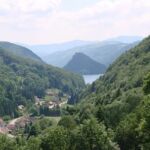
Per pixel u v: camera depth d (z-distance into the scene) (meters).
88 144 99.88
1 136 131.88
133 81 197.25
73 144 102.44
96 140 99.44
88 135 100.56
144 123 51.28
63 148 103.62
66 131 106.38
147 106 52.03
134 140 98.38
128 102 138.75
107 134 104.62
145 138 54.81
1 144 125.00
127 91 177.50
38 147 108.00
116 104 142.12
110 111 139.00
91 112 168.38
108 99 192.12
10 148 125.75
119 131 105.38
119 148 101.38
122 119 124.94
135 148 96.94
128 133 102.25
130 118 106.25
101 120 136.62
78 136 102.00
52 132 107.19
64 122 152.00
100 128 101.62
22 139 141.62
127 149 102.62
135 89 164.75
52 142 104.88
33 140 113.75
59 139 104.50
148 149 54.44
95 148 99.31
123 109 137.38
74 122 153.00
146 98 52.91
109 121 135.88
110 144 99.69
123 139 103.62
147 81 54.38
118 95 187.12
